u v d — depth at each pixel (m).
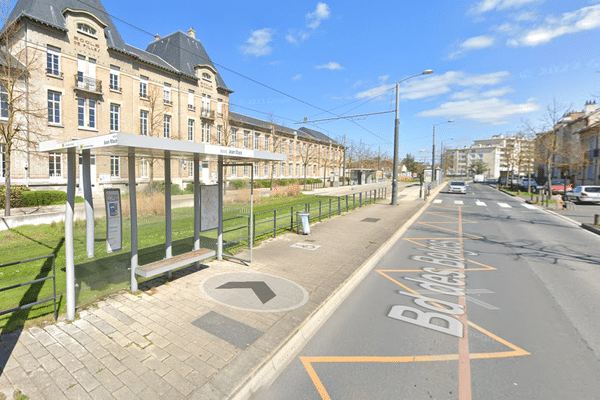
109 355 3.49
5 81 12.34
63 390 2.94
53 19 20.11
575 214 17.12
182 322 4.28
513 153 43.97
